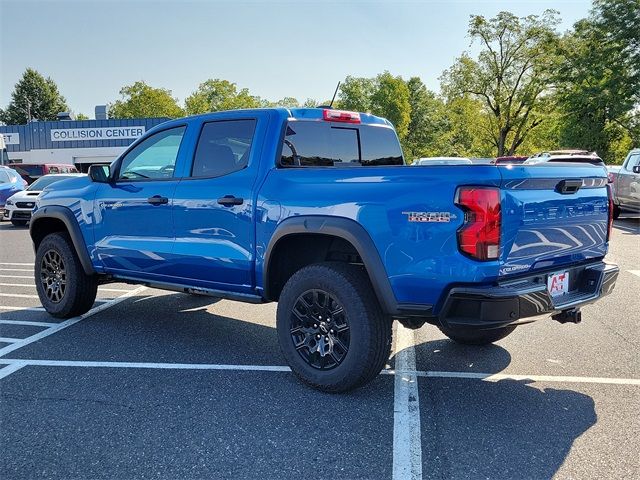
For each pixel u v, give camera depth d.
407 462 2.72
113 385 3.72
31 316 5.68
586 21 35.41
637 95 32.88
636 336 4.93
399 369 4.08
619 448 2.87
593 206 3.73
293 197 3.63
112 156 37.44
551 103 37.97
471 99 40.66
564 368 4.10
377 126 4.93
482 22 37.97
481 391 3.65
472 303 3.00
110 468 2.67
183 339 4.83
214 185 4.12
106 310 5.94
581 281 3.69
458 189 2.99
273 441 2.94
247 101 87.12
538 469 2.66
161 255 4.48
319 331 3.61
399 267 3.19
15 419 3.20
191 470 2.65
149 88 76.62
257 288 3.95
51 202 5.44
